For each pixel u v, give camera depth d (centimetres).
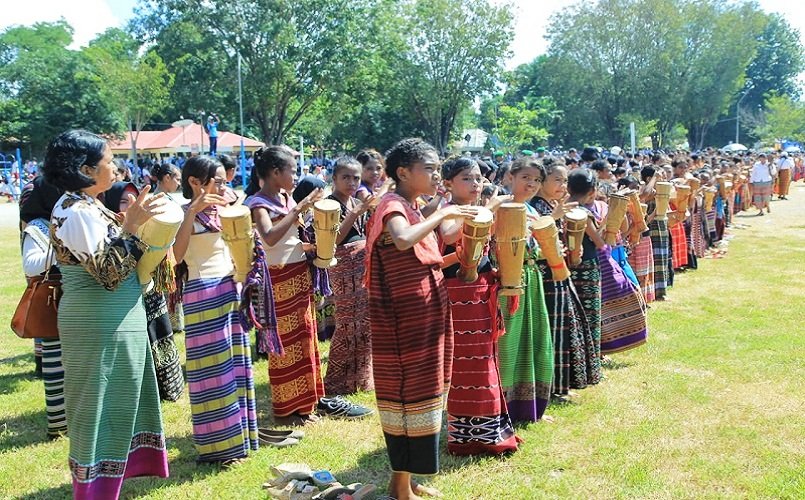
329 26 3344
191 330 391
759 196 1773
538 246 448
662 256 820
